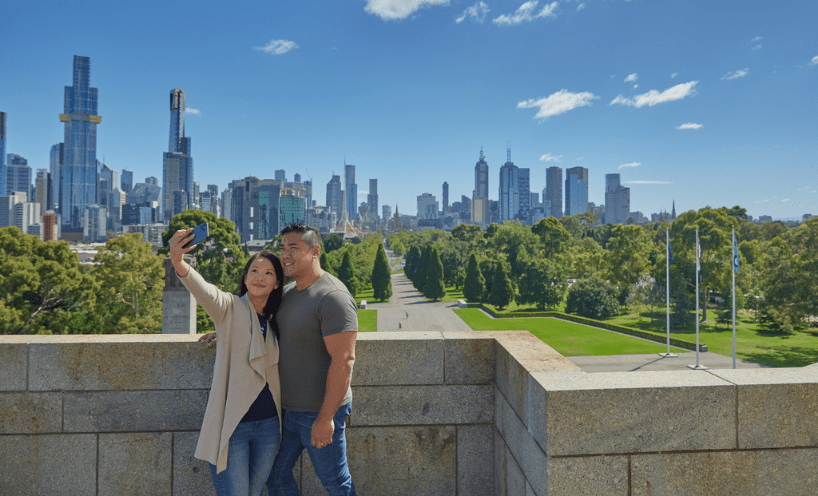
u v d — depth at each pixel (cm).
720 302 7381
